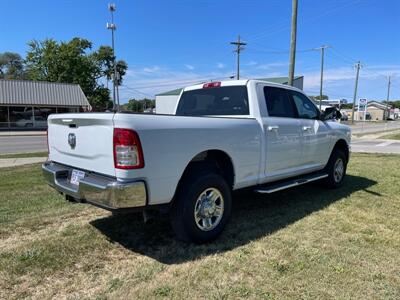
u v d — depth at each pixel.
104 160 3.55
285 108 5.48
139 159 3.38
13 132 32.88
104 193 3.43
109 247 3.96
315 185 7.04
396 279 3.25
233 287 3.11
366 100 43.38
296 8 15.01
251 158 4.64
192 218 3.90
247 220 4.88
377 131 34.34
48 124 4.62
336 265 3.50
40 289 3.08
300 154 5.62
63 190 4.07
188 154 3.79
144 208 3.56
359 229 4.50
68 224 4.69
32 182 7.39
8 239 4.16
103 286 3.13
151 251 3.87
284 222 4.79
